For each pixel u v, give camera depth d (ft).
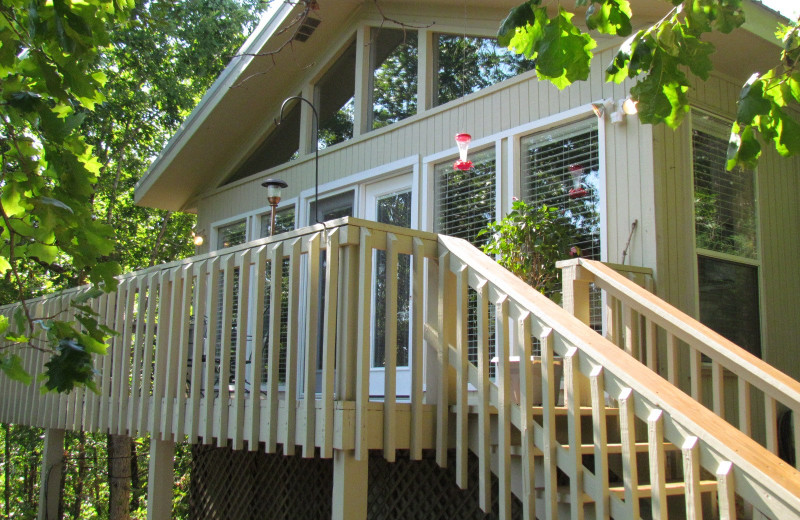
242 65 24.18
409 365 20.33
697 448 7.89
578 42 8.89
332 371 11.21
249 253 13.60
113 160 46.55
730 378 16.29
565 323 9.87
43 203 8.37
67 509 42.86
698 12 9.39
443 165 20.38
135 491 44.50
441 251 12.08
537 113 18.19
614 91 16.69
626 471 8.70
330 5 22.99
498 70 19.75
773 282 17.94
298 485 17.24
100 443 45.01
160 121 44.01
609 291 13.60
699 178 16.79
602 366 9.18
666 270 15.49
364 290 11.19
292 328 12.11
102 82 9.14
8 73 9.11
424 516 14.47
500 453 10.44
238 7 43.68
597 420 9.12
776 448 11.07
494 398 11.14
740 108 9.20
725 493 7.49
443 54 21.31
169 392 15.46
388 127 21.97
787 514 7.09
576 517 9.37
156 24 20.80
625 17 9.09
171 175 28.32
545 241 15.76
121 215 48.49
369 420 11.07
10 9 8.79
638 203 15.81
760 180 18.19
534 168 18.16
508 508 10.27
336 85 24.59
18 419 23.66
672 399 8.41
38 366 22.29
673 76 9.73
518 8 8.52
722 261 16.92
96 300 19.20
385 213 21.97
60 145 8.61
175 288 15.84
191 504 21.16
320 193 23.86
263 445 18.44
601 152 16.60
